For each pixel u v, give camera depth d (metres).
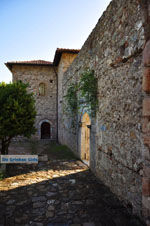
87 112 5.55
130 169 2.89
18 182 4.29
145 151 1.67
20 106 5.64
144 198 1.66
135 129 2.74
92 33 5.07
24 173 5.03
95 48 4.79
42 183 4.22
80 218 2.72
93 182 4.25
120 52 3.23
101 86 4.34
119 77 3.31
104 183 4.12
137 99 2.69
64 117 10.38
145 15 1.68
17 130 5.58
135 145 2.74
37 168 5.55
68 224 2.57
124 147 3.10
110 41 3.73
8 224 2.56
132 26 2.81
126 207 2.99
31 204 3.17
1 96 5.54
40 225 2.54
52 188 3.91
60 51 10.21
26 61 13.58
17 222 2.62
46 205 3.14
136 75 2.71
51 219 2.70
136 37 2.68
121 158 3.21
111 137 3.69
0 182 4.29
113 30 3.57
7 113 5.45
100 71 4.40
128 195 2.94
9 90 5.88
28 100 6.09
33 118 6.00
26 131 5.92
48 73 13.89
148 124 1.63
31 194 3.60
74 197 3.45
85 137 6.58
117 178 3.39
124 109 3.11
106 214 2.82
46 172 5.12
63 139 10.73
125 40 3.04
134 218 2.59
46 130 14.49
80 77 6.46
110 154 3.75
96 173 4.72
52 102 13.91
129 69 2.93
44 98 13.78
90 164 5.36
